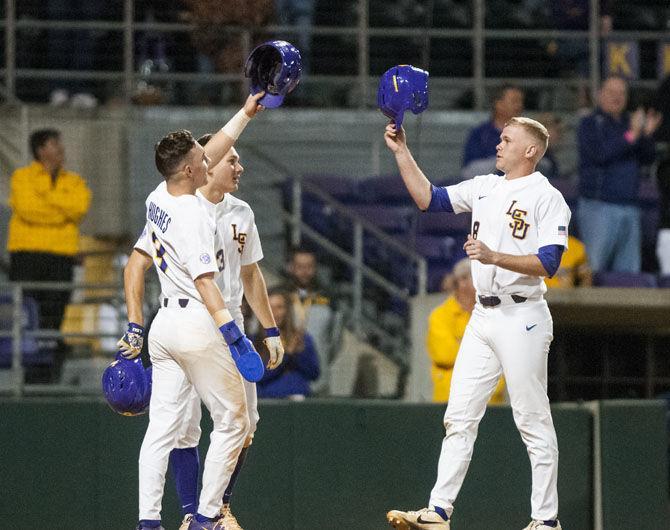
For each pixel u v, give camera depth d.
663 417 34.44
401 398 42.22
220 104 51.06
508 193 26.52
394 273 45.34
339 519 33.50
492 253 25.58
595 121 45.59
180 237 25.23
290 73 26.75
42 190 43.38
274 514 33.41
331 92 52.31
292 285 38.84
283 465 33.56
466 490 33.78
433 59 52.47
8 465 32.94
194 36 49.72
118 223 48.59
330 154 51.25
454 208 27.41
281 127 51.09
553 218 26.20
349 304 44.69
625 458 34.22
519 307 26.48
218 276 27.03
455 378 27.08
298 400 33.75
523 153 26.61
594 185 45.56
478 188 27.08
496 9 52.44
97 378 42.81
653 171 49.34
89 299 43.72
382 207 47.06
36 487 32.97
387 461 33.69
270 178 50.19
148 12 50.53
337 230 46.84
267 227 47.81
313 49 51.81
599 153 45.38
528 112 51.59
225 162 26.97
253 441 33.47
